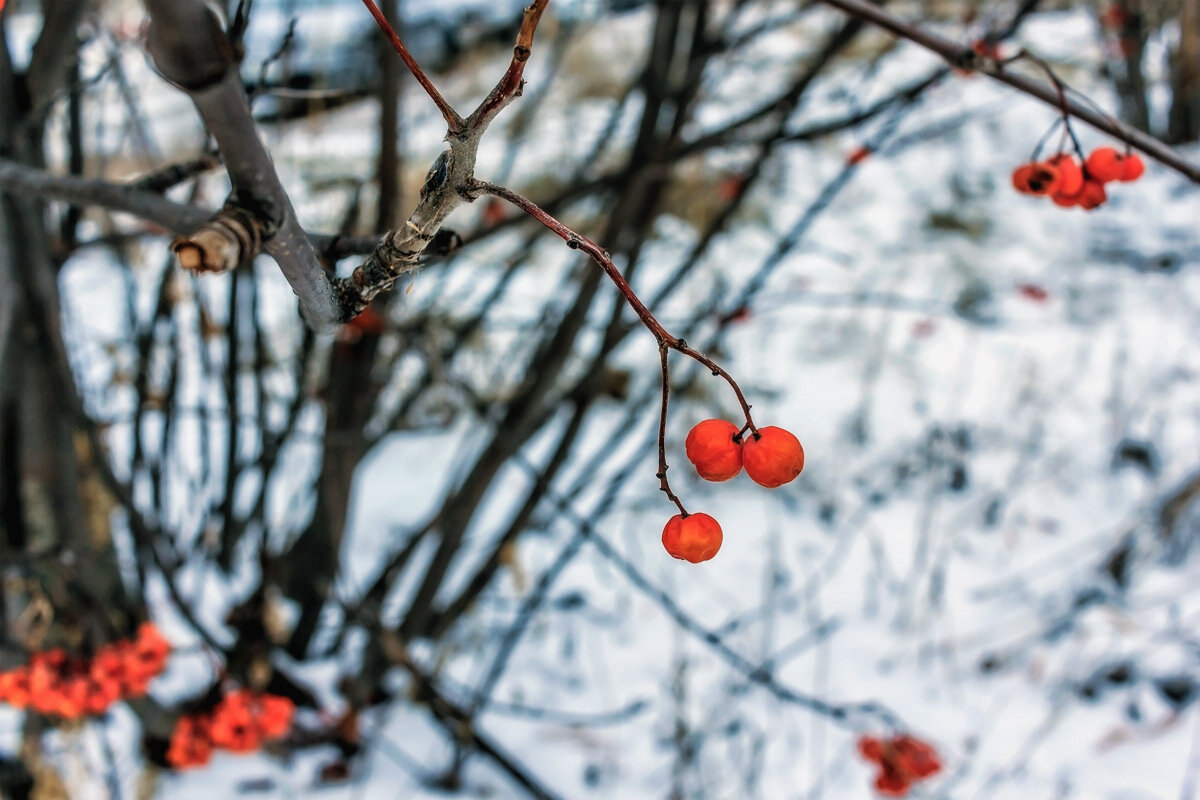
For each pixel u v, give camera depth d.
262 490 3.08
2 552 2.50
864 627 3.91
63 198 1.37
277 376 4.28
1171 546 4.30
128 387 4.37
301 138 4.14
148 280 4.31
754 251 6.20
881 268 6.34
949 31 4.25
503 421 3.09
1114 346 5.79
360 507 4.50
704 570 4.25
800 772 3.11
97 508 2.87
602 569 4.18
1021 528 4.54
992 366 5.67
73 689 2.19
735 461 1.08
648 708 3.38
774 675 3.58
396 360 3.20
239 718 2.38
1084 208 1.71
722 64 4.15
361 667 3.02
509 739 3.25
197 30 0.75
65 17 1.80
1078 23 7.86
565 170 5.39
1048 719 3.40
